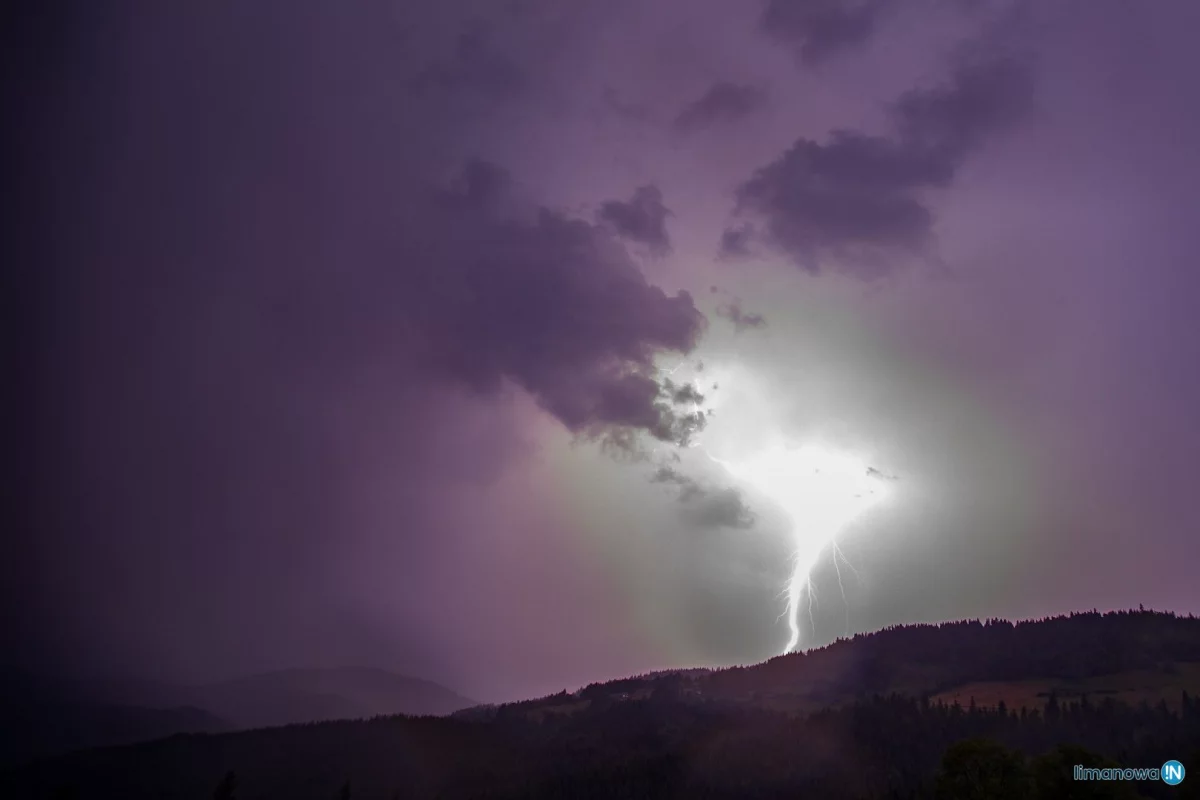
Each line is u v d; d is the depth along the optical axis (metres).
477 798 144.25
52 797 154.50
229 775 148.50
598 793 134.62
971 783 81.75
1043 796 76.88
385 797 151.12
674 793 130.25
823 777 125.00
